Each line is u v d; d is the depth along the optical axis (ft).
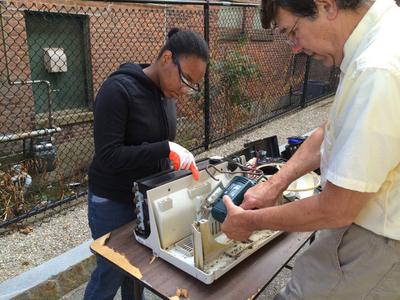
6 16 10.86
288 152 8.22
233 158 5.03
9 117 11.70
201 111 15.39
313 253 3.41
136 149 4.24
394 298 3.08
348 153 2.46
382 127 2.38
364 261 2.99
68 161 13.30
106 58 13.97
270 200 3.92
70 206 10.32
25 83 11.09
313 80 26.37
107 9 13.39
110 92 4.25
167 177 4.19
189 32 4.43
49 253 8.04
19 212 9.65
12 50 11.24
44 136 11.93
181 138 15.67
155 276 3.70
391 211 2.77
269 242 4.31
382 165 2.45
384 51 2.44
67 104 13.85
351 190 2.56
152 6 14.74
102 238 4.38
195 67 4.39
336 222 2.78
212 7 17.69
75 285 7.32
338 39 2.80
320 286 3.30
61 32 12.66
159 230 3.91
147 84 4.53
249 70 17.19
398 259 2.87
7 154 11.64
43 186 11.68
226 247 3.87
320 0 2.62
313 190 5.29
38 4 11.64
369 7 2.63
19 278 6.80
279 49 21.30
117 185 4.72
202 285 3.56
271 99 20.66
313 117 20.83
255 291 3.50
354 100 2.48
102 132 4.30
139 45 14.88
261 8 3.06
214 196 4.13
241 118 17.66
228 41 17.57
